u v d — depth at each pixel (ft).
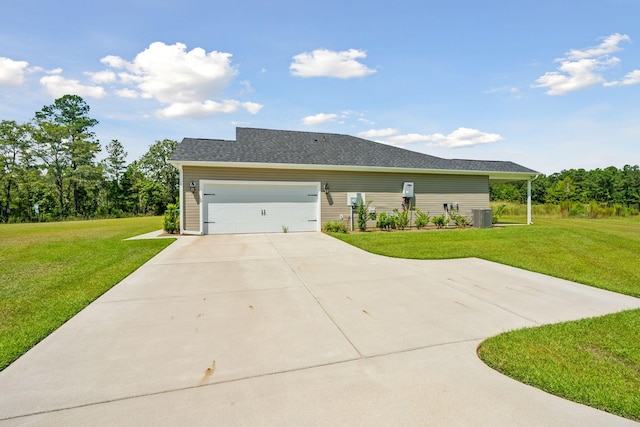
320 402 7.47
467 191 51.08
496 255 26.96
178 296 15.74
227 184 40.11
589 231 41.81
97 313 13.39
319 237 36.83
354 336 11.23
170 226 39.81
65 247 28.96
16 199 99.66
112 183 122.83
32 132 98.07
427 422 6.78
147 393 7.81
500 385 8.26
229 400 7.54
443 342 10.81
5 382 8.27
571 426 6.70
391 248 29.99
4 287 16.90
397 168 45.50
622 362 9.60
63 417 6.89
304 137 54.13
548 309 14.25
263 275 19.90
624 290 17.31
